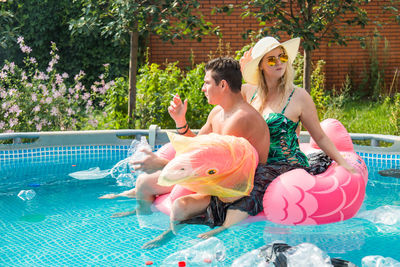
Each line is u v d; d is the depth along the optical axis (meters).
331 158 3.50
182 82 7.42
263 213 3.15
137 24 6.75
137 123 6.82
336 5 6.51
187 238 2.95
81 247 2.88
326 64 11.26
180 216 3.13
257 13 6.71
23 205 3.77
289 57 3.45
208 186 2.94
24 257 2.74
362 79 11.39
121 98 7.23
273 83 3.52
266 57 3.39
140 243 2.92
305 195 3.04
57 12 10.10
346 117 8.37
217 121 3.33
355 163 3.58
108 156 5.85
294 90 3.49
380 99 10.52
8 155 5.60
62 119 7.07
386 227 3.17
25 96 6.85
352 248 2.82
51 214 3.53
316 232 3.05
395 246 2.85
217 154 2.81
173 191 3.34
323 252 2.56
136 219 3.36
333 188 3.11
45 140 5.77
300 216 3.07
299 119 3.54
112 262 2.64
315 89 7.96
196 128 7.00
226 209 3.13
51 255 2.76
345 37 6.89
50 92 7.18
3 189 4.27
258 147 3.20
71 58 10.39
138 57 10.51
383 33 11.28
